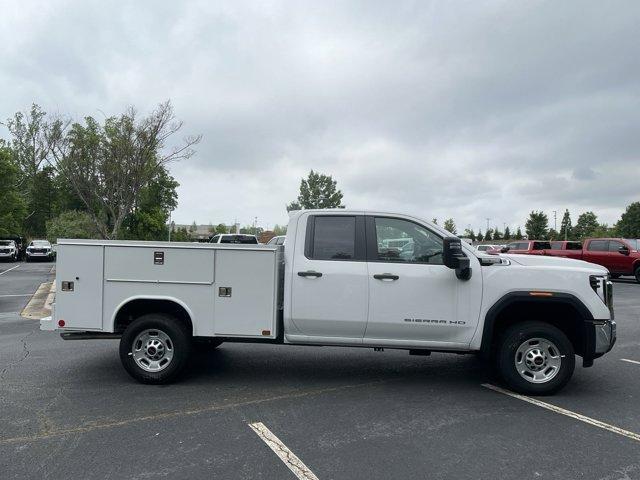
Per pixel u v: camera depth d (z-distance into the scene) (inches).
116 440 168.9
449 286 221.0
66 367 265.7
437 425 184.4
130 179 821.9
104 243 230.5
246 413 196.5
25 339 344.5
